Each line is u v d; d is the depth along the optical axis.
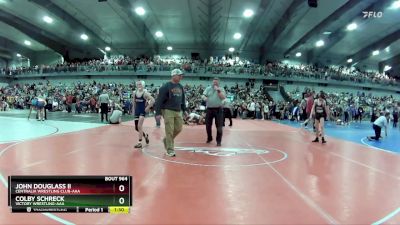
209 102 9.27
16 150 7.47
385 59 46.00
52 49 42.47
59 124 15.13
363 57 41.00
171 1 26.23
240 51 43.28
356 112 28.92
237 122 21.08
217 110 9.20
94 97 28.03
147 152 7.51
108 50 42.62
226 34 36.47
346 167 6.39
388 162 7.17
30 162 6.08
